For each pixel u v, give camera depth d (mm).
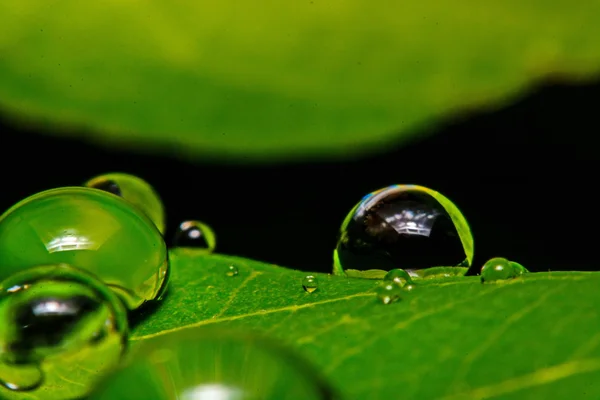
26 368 53
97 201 57
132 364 51
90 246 56
